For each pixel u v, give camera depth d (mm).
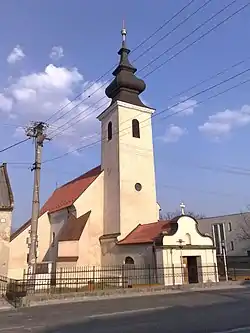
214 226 66000
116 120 34219
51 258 36500
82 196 33344
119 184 32125
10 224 24391
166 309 15117
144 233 29281
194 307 15562
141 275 26875
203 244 27484
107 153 35062
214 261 27562
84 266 30547
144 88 36406
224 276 32562
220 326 11062
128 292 21672
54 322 12836
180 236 26531
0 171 27828
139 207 32562
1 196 25156
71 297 20125
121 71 36000
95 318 13297
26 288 21438
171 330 10562
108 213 33094
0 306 18438
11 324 12789
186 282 25906
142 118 35406
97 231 33000
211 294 20734
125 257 29156
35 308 17219
